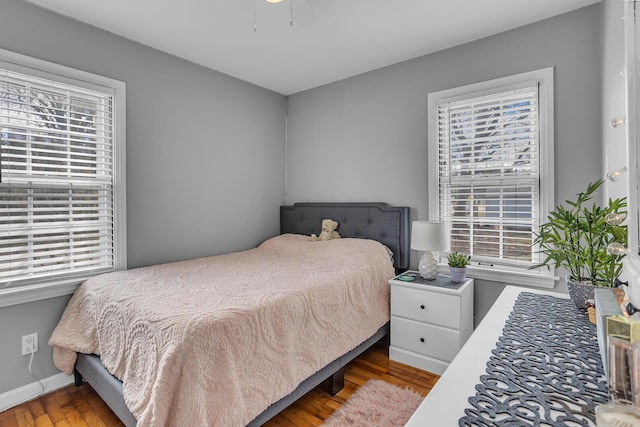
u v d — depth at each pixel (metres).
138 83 2.57
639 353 0.68
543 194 2.32
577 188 2.20
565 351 1.04
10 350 2.02
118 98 2.45
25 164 2.07
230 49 2.70
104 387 1.68
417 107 2.88
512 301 1.57
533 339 1.13
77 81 2.26
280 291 1.83
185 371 1.27
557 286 2.27
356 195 3.27
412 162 2.91
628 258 1.11
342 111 3.35
